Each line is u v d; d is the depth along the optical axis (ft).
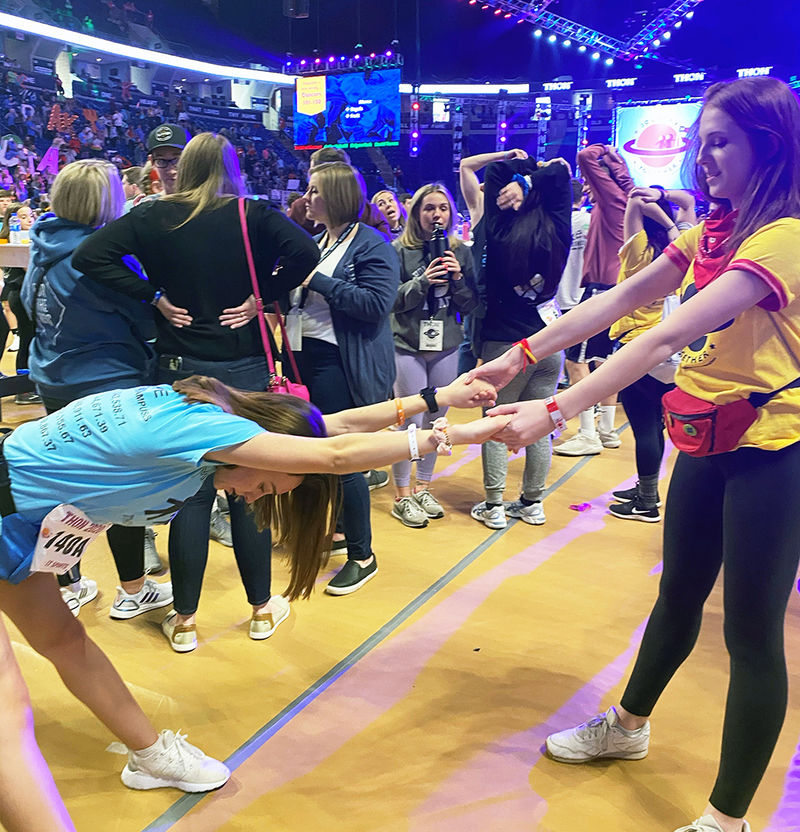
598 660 8.16
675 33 53.06
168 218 7.56
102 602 9.38
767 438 4.96
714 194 5.07
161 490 4.67
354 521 9.62
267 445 4.41
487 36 64.28
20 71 56.29
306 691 7.56
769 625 5.15
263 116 72.64
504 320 11.34
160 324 8.01
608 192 14.03
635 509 12.23
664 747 6.78
